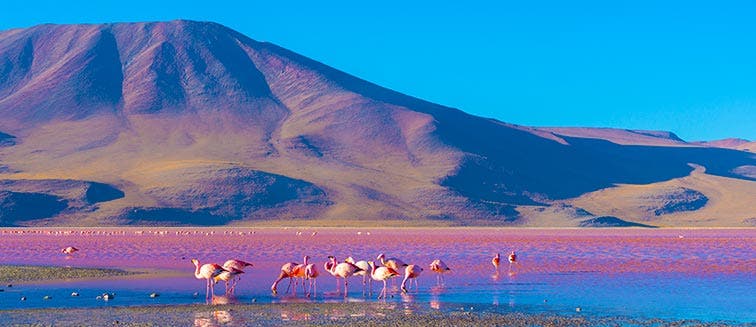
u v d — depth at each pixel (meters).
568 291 61.72
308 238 171.25
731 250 115.75
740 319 48.78
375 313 50.62
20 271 76.25
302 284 65.81
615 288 63.69
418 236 186.62
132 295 59.06
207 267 59.12
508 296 58.84
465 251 116.88
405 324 46.56
